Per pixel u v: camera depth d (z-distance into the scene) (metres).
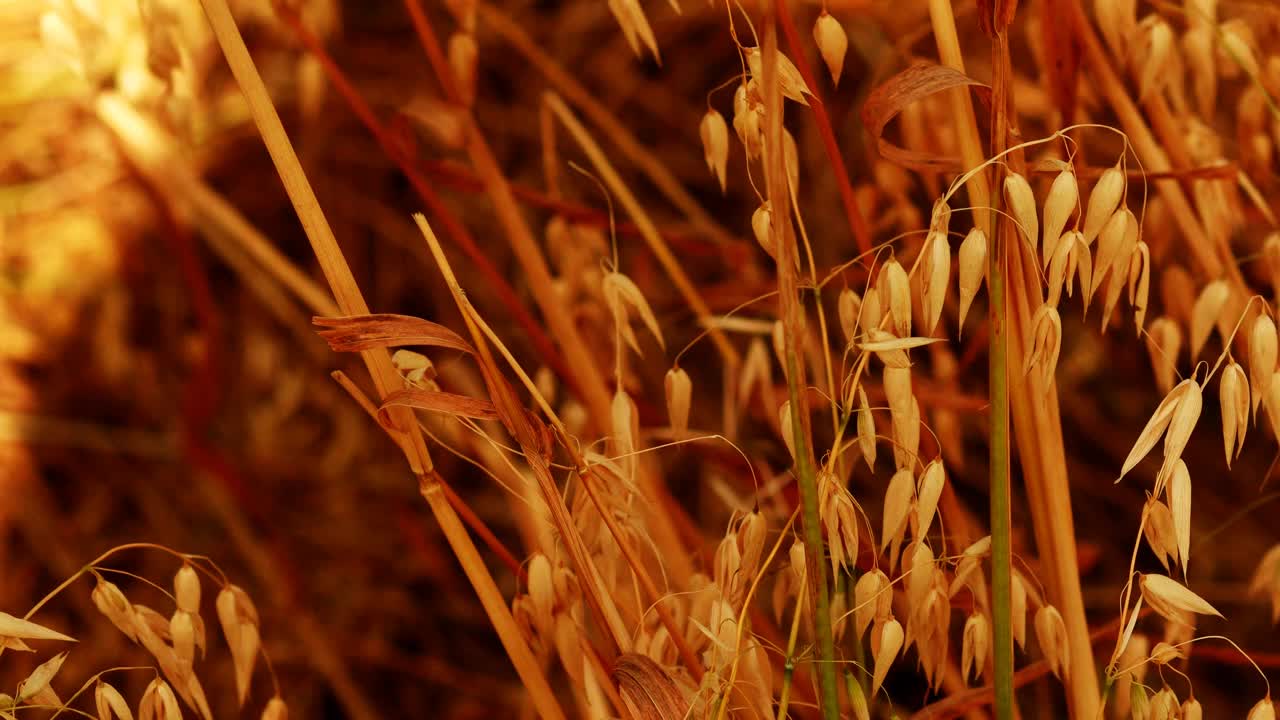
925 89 0.75
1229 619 1.26
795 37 0.82
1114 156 1.08
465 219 1.57
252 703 1.39
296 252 1.60
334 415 1.53
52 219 1.56
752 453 1.05
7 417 1.47
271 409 1.52
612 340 0.99
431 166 0.95
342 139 1.59
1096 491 1.35
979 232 0.76
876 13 1.00
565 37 1.63
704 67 1.60
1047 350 0.77
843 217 1.42
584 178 1.58
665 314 1.47
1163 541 0.79
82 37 0.98
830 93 1.39
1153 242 0.96
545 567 0.82
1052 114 0.95
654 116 1.60
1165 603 0.77
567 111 0.96
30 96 1.56
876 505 1.31
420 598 1.44
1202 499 1.33
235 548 1.46
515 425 0.77
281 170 0.77
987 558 0.87
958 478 1.30
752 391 1.11
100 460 1.50
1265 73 0.95
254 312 1.57
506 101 1.62
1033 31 0.95
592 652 0.82
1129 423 1.35
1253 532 1.30
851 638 0.84
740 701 0.84
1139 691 0.79
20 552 1.45
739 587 0.81
